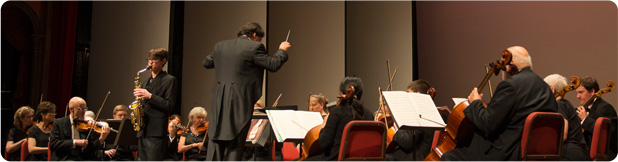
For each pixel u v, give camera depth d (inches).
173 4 266.4
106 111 251.8
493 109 90.7
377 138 103.1
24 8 281.7
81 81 257.0
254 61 103.5
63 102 258.1
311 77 285.0
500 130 93.2
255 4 270.8
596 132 116.4
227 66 104.3
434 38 283.6
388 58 282.8
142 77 251.8
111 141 150.9
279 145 174.9
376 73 285.3
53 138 145.0
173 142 182.4
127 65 253.9
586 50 205.0
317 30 288.8
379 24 288.7
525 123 89.2
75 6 268.2
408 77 275.3
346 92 109.3
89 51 259.6
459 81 266.5
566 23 214.2
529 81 93.0
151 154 118.8
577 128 107.0
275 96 286.2
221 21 274.4
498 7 247.1
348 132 99.6
